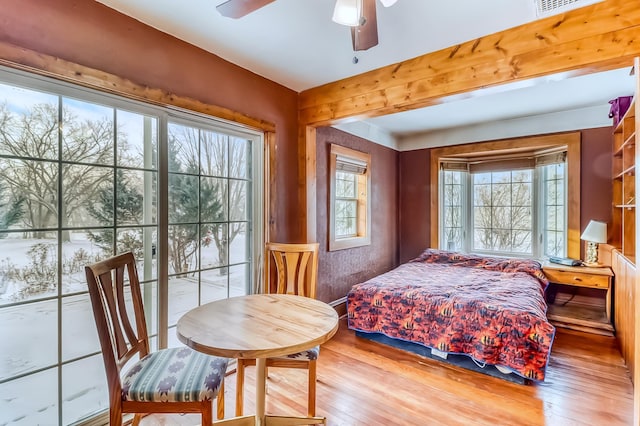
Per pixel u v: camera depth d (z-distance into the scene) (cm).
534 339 220
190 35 212
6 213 152
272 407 200
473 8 183
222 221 254
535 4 179
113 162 189
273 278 282
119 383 130
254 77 270
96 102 180
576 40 185
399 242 518
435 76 234
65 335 171
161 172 210
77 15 168
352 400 207
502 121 423
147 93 197
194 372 143
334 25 201
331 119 294
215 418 187
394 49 231
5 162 151
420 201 498
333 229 370
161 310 210
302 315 159
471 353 243
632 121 278
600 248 354
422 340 267
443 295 273
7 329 153
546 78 200
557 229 401
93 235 182
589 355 270
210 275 245
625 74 272
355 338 311
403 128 461
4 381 152
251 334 134
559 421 185
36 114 160
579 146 370
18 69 150
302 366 182
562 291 372
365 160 426
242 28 204
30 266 159
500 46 209
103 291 137
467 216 476
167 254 213
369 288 303
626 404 201
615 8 175
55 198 167
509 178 445
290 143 308
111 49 181
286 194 303
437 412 195
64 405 171
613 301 315
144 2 177
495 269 376
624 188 274
